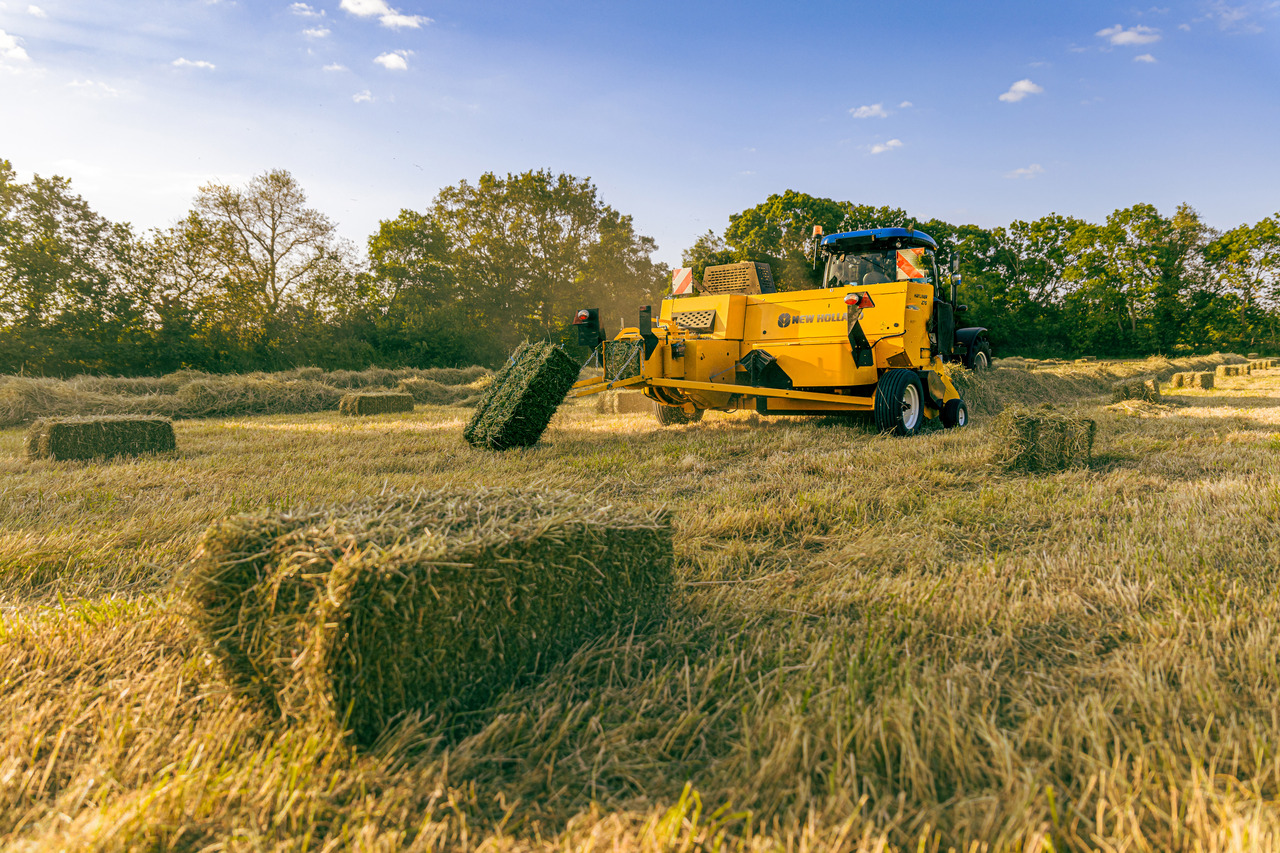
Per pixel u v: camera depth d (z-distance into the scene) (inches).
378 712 68.8
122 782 62.2
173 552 132.2
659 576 98.2
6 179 933.8
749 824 53.4
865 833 51.8
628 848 52.6
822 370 301.6
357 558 68.1
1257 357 1413.6
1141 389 453.4
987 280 1700.3
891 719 66.2
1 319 903.1
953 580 110.3
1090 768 60.1
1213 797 55.3
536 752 66.4
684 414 363.6
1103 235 1707.7
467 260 1549.0
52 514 159.8
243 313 1080.2
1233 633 87.4
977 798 56.3
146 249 1037.8
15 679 79.7
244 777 60.0
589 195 1667.1
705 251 1441.9
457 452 262.2
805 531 144.6
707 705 74.9
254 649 74.8
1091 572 112.3
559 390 273.4
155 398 479.8
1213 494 162.1
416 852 53.3
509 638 79.5
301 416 477.4
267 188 1112.8
